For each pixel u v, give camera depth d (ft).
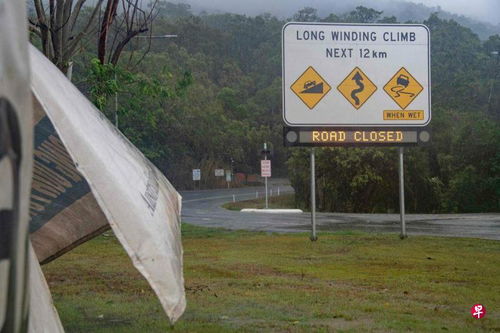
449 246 44.65
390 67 48.21
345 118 47.73
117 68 49.85
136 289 27.63
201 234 55.06
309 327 20.76
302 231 61.31
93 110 14.24
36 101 12.07
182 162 218.79
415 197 137.39
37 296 10.32
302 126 47.34
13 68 6.51
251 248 43.45
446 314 23.00
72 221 17.61
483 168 139.23
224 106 259.39
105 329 20.40
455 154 143.43
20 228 6.36
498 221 79.10
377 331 20.30
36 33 45.68
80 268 33.83
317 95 47.44
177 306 10.30
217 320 21.83
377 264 35.73
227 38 330.75
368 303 24.81
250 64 323.37
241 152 243.40
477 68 259.39
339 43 47.70
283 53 47.19
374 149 132.26
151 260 10.36
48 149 14.48
